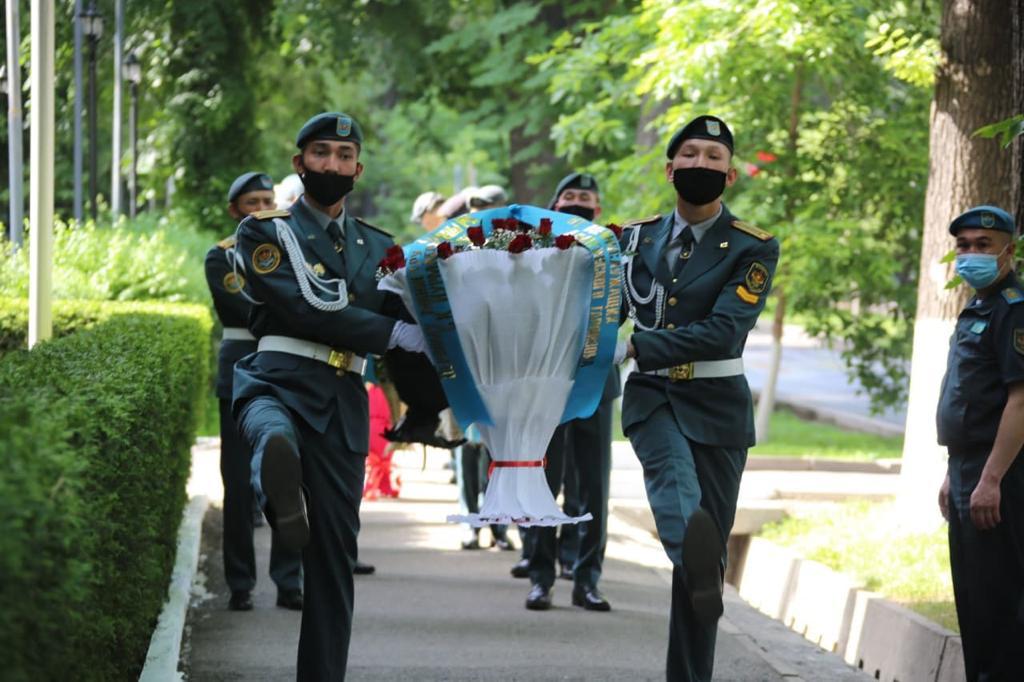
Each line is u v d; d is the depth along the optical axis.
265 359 8.84
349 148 8.86
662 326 9.38
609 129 28.34
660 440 9.20
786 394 44.94
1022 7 12.27
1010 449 9.16
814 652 13.05
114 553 7.27
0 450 4.88
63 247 24.14
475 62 41.75
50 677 5.38
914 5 21.88
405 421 9.27
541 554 13.63
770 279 9.38
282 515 7.68
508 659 11.40
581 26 27.94
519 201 41.50
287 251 8.70
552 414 8.71
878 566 13.96
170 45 39.78
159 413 9.55
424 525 18.83
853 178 27.00
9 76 18.92
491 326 8.61
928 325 15.86
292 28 41.41
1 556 4.57
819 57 23.12
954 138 15.48
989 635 9.49
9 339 16.98
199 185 40.94
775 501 18.80
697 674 8.95
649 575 16.12
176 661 9.95
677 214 9.55
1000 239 9.30
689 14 22.22
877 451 27.14
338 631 8.73
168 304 20.91
